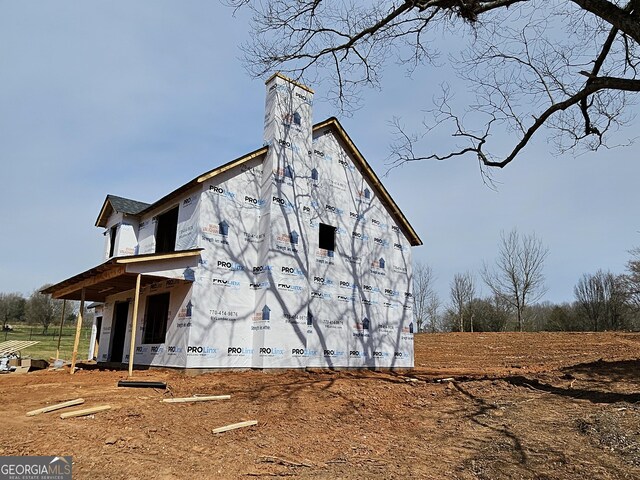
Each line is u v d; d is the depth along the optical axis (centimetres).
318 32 1042
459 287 4025
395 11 951
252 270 1304
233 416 716
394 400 904
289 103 1419
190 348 1153
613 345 1939
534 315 4106
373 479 500
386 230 1708
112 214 1762
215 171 1250
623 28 731
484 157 1047
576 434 667
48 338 3788
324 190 1497
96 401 772
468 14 866
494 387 1024
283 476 496
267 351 1220
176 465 507
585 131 1000
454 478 511
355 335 1498
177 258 1168
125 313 1648
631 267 3706
